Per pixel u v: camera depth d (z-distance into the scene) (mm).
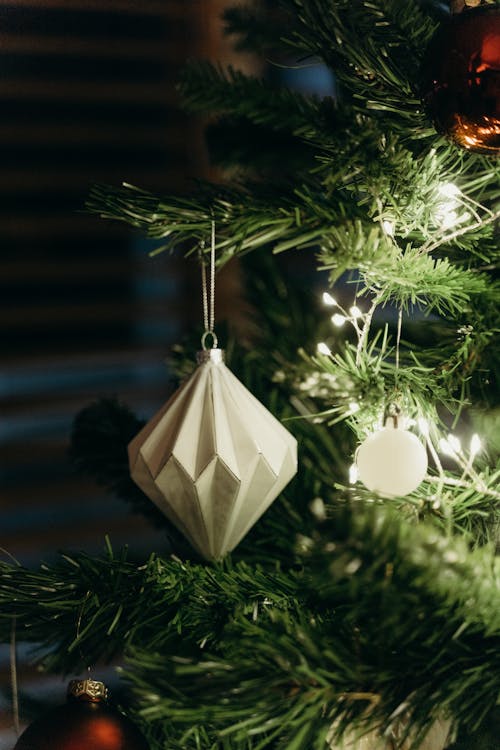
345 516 535
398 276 673
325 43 688
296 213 665
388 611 547
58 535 1186
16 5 1129
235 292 1170
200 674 582
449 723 660
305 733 567
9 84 1149
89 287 1230
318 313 821
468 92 610
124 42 1170
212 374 674
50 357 1225
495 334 699
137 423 824
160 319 1236
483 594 560
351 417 735
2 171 1180
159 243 1212
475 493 689
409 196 689
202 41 1166
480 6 623
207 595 680
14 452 1198
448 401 719
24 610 683
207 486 656
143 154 1210
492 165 715
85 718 663
